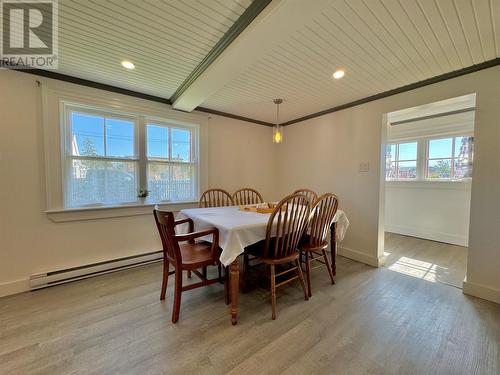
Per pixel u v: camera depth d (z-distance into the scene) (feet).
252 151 12.39
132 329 5.11
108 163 8.23
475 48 5.53
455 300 6.31
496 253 6.15
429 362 4.23
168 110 9.33
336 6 4.17
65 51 5.78
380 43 5.36
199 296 6.57
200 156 10.36
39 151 6.84
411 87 7.74
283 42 5.31
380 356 4.38
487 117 6.20
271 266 5.74
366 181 9.18
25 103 6.59
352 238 9.73
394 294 6.67
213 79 6.64
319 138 11.07
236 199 11.30
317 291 6.88
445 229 11.89
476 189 6.43
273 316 5.51
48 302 6.16
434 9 4.27
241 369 4.08
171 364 4.17
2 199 6.40
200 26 4.81
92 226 7.86
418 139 13.00
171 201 9.68
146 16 4.50
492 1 4.06
